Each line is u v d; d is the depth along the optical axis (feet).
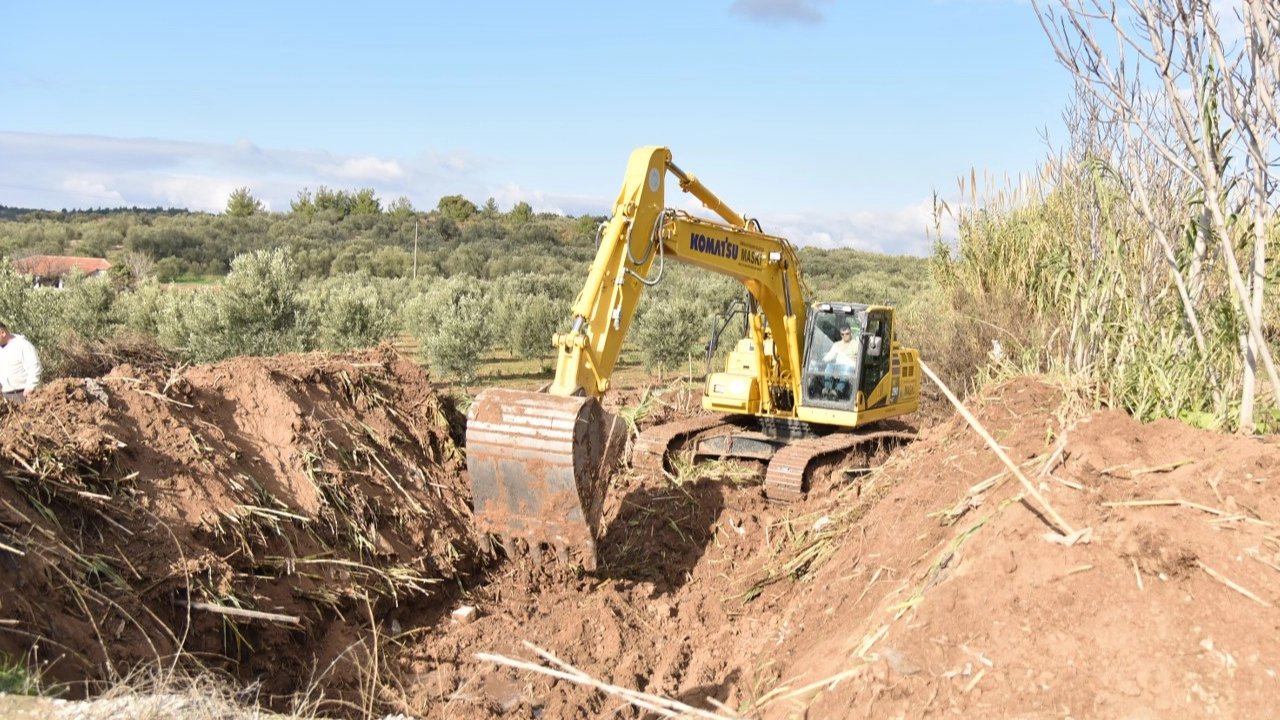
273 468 26.61
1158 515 15.62
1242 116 16.62
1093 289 24.08
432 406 34.04
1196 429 18.90
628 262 29.32
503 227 261.85
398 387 33.88
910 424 44.24
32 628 18.03
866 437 38.01
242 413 27.68
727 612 27.61
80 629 18.89
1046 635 14.35
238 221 230.89
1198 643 13.37
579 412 25.48
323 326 74.49
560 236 265.75
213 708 16.39
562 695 23.08
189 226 217.36
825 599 23.08
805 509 33.06
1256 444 17.37
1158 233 19.83
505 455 25.79
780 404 40.81
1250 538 14.75
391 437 31.50
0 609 17.76
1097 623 14.16
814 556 28.04
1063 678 13.58
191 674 19.88
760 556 30.58
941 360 51.13
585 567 26.00
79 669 18.13
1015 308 50.08
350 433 30.01
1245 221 19.25
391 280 144.15
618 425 27.27
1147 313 22.41
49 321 62.44
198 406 26.63
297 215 253.85
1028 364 28.63
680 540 32.42
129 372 26.94
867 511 28.09
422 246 224.94
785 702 16.97
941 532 20.79
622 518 33.83
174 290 79.71
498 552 30.40
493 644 25.80
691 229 32.63
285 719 17.19
